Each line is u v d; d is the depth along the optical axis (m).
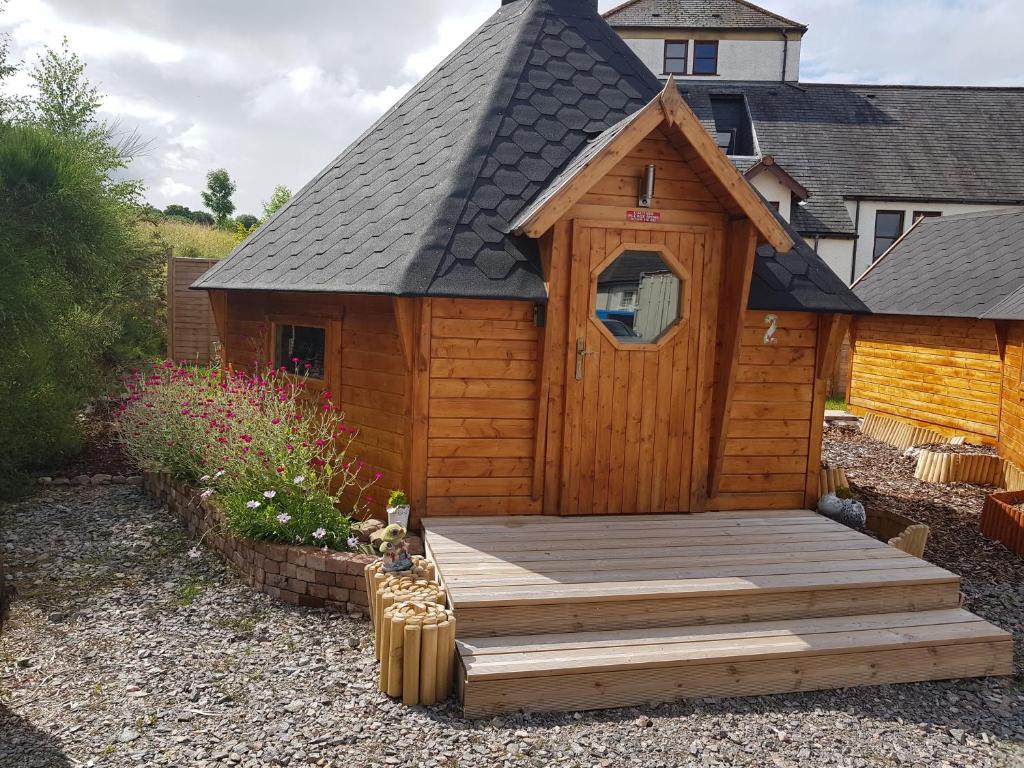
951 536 8.93
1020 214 16.27
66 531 8.00
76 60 14.22
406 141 9.02
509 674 4.77
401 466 6.93
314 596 6.27
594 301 6.94
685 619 5.67
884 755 4.62
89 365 11.80
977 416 14.10
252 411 7.65
